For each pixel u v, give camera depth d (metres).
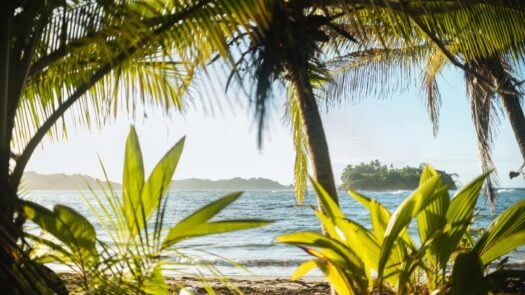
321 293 6.88
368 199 2.87
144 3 2.65
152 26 2.70
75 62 3.11
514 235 2.61
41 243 2.19
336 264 2.59
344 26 6.12
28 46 2.64
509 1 4.15
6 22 2.43
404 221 2.44
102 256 2.15
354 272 2.55
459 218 2.67
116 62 2.88
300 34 4.01
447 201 2.64
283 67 3.89
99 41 2.66
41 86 3.91
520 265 10.08
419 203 2.44
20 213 2.13
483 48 4.65
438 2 4.08
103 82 3.98
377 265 2.72
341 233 2.80
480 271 2.41
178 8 2.72
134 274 2.16
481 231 4.36
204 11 2.65
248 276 10.09
